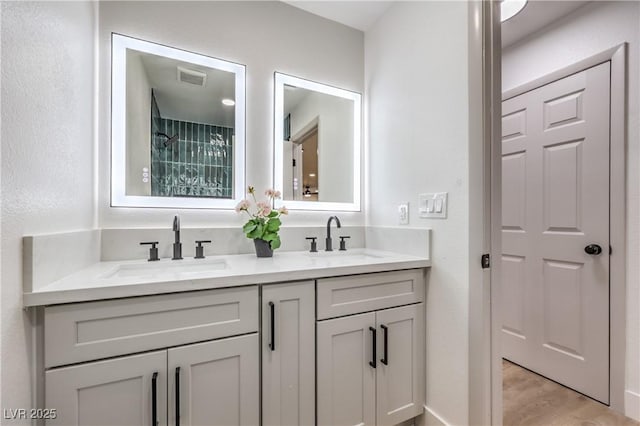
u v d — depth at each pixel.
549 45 1.83
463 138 1.26
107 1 1.34
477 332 1.20
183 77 1.52
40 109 0.80
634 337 1.47
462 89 1.27
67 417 0.79
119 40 1.36
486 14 1.23
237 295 1.01
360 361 1.24
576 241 1.70
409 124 1.58
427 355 1.41
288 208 1.75
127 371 0.85
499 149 1.25
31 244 0.73
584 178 1.66
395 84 1.69
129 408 0.85
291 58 1.76
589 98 1.64
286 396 1.08
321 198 1.85
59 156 0.92
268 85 1.70
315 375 1.14
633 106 1.48
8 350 0.66
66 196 0.97
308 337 1.13
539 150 1.89
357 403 1.23
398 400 1.33
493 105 1.23
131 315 0.86
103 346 0.82
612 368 1.54
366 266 1.24
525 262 1.96
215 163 1.57
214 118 1.58
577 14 1.70
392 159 1.71
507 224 2.07
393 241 1.65
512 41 2.02
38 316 0.77
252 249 1.60
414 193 1.54
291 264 1.23
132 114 1.40
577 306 1.69
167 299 0.90
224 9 1.60
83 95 1.14
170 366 0.90
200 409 0.94
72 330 0.79
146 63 1.45
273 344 1.06
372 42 1.91
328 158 1.87
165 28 1.46
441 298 1.35
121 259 1.31
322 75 1.86
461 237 1.27
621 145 1.51
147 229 1.37
